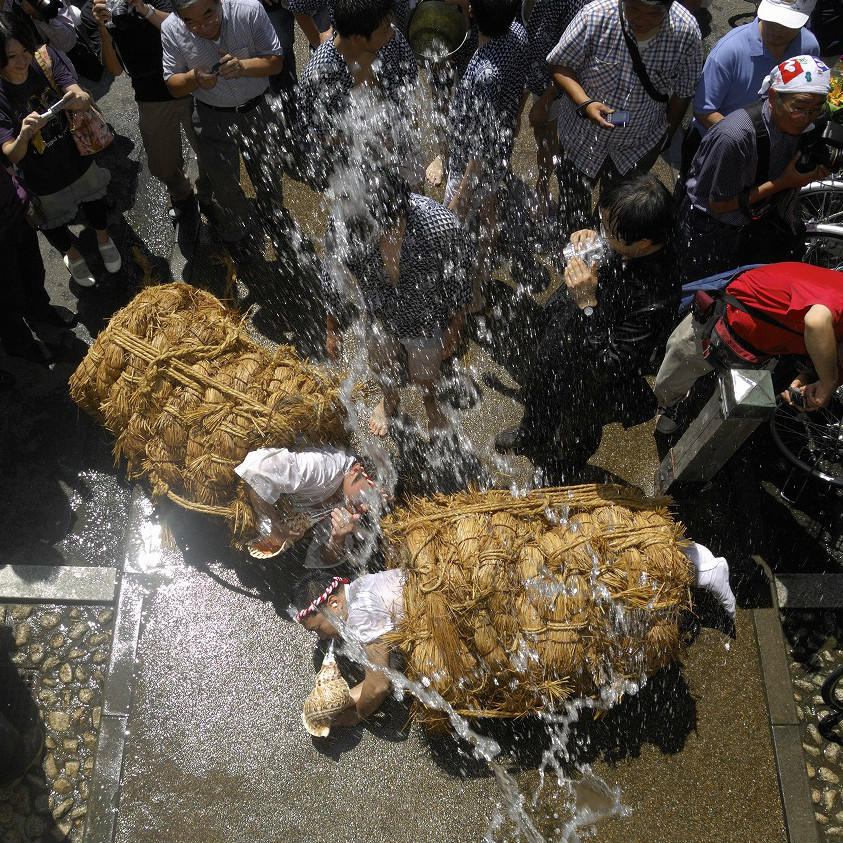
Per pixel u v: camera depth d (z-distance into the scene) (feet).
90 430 15.07
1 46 12.23
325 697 11.76
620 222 9.65
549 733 12.25
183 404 11.89
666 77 13.51
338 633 11.80
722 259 14.73
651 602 11.05
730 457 13.97
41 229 15.31
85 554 13.82
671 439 15.14
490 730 12.24
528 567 10.96
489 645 10.86
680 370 13.47
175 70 13.92
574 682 11.32
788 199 13.55
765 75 14.12
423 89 16.51
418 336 12.51
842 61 20.56
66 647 13.01
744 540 14.10
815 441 14.66
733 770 12.09
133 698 12.45
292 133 17.67
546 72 15.10
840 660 13.17
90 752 12.23
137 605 13.21
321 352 15.90
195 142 15.21
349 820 11.64
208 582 13.43
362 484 12.96
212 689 12.56
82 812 11.75
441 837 11.53
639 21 12.35
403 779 11.91
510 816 11.66
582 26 13.17
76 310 16.52
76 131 13.80
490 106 13.55
